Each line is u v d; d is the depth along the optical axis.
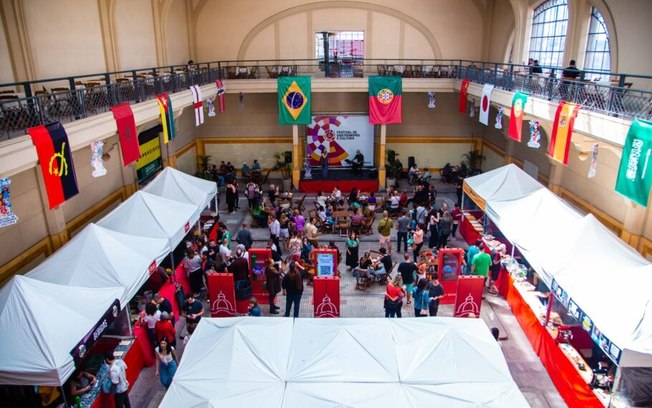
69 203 12.62
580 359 8.37
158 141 18.64
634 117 9.00
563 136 11.12
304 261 12.91
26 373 6.81
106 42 14.58
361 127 22.58
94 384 7.92
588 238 9.41
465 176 21.27
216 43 22.17
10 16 10.59
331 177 21.44
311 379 6.50
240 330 7.33
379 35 22.08
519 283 11.19
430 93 20.33
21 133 8.27
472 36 22.02
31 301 7.38
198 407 5.98
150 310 9.45
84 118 9.91
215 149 23.42
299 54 22.33
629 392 7.52
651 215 11.16
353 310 11.43
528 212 11.57
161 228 11.14
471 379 6.46
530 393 8.75
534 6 17.38
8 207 7.75
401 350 7.07
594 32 14.02
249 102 22.73
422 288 10.25
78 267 9.02
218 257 11.62
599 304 7.89
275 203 16.72
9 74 10.73
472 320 7.85
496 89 15.52
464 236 15.41
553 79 11.98
